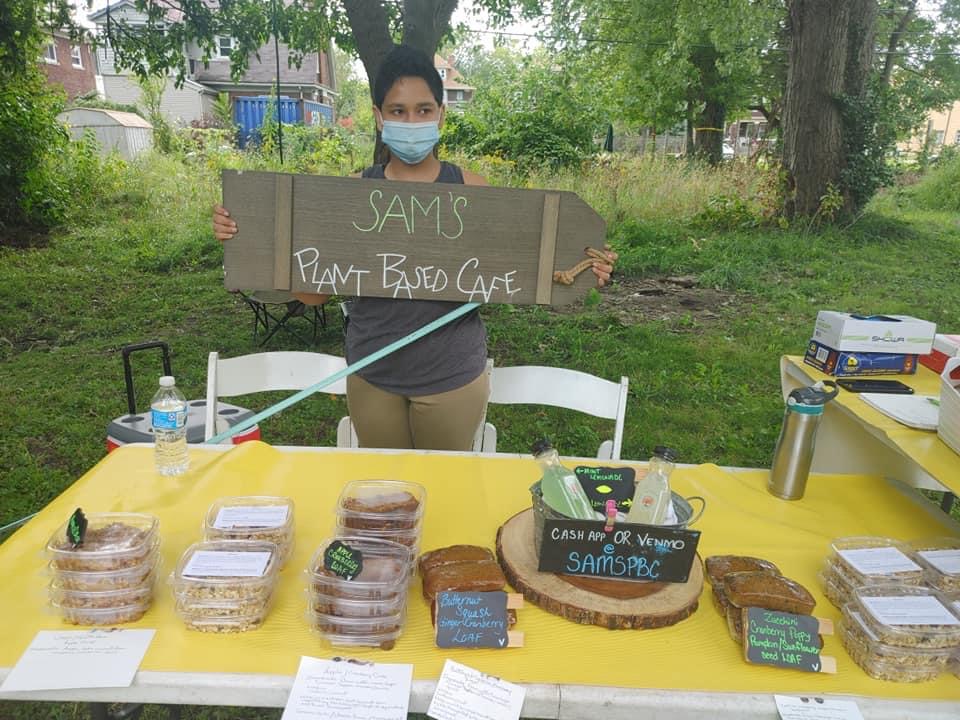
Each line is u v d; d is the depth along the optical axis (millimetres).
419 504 1432
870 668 1125
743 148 24812
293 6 6766
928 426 1715
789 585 1241
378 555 1230
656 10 11219
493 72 14352
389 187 1748
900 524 1626
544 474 1346
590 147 12562
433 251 1796
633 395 4617
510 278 1813
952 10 13844
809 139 9617
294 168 11219
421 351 1965
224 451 1867
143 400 4309
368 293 1819
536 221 1778
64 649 1093
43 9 6773
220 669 1073
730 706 1048
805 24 9352
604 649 1154
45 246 8141
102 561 1157
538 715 1052
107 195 9695
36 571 1301
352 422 2189
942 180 13320
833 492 1775
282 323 5441
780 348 5473
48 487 3299
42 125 8297
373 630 1123
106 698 1050
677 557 1271
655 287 7246
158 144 13023
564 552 1276
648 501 1323
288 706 1014
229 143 14320
